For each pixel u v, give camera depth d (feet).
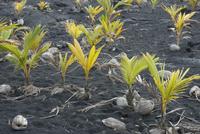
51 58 14.08
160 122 10.36
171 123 10.30
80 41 21.12
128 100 11.37
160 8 35.24
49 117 10.75
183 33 22.65
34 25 26.50
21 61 12.23
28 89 12.34
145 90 13.23
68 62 12.49
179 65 17.11
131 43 21.43
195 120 10.97
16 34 21.59
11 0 37.58
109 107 11.50
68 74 14.90
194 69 16.46
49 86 13.29
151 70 9.80
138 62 10.89
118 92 12.87
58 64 14.03
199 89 12.93
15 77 14.14
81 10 32.01
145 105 10.97
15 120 9.93
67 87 12.64
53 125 10.27
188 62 17.66
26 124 9.98
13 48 11.84
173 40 22.24
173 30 22.61
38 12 29.04
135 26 26.58
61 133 9.83
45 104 11.62
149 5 37.04
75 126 10.31
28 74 12.56
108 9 23.04
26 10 31.12
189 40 22.16
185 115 11.30
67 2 36.52
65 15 29.89
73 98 12.09
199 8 33.14
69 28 17.44
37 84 13.38
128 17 29.81
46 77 14.35
